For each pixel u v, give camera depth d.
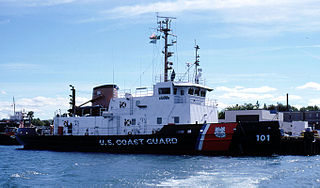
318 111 87.62
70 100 51.06
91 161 34.03
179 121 40.16
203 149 36.72
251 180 23.23
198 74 43.97
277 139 34.41
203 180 23.20
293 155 46.28
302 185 22.22
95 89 49.44
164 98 41.38
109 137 41.84
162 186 21.67
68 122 48.31
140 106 42.50
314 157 42.19
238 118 61.88
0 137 79.44
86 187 22.20
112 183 22.92
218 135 36.19
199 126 37.06
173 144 37.97
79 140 44.41
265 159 33.78
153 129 41.50
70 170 28.83
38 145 49.31
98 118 45.81
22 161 36.41
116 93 47.59
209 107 43.16
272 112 63.62
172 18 43.75
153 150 39.00
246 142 35.44
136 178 24.27
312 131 50.53
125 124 43.50
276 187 21.58
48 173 28.02
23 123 96.62
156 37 43.75
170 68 42.78
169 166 29.25
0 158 39.56
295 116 88.81
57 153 43.66
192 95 42.09
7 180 25.25
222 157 35.25
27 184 23.73
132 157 36.31
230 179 23.52
